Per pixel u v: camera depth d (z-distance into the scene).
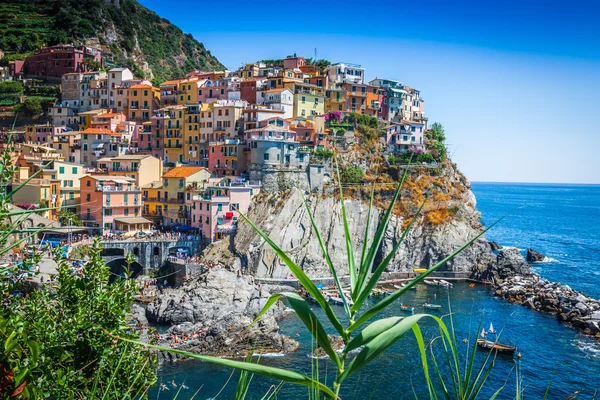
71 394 19.83
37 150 160.75
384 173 169.75
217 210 143.00
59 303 28.95
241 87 194.12
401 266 154.62
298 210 147.75
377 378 71.06
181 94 199.25
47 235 120.50
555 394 72.50
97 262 30.61
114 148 176.62
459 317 109.06
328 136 171.75
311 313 9.59
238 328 87.00
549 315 115.44
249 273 137.38
